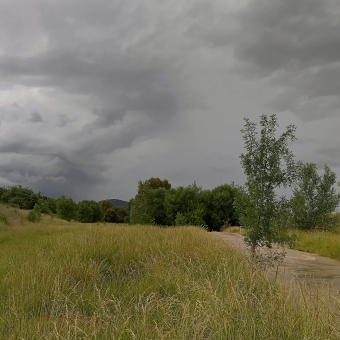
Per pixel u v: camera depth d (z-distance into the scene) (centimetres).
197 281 727
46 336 493
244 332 484
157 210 6669
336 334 457
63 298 691
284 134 1148
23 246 1532
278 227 1138
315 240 2080
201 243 1271
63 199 5538
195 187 6600
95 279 867
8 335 535
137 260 1093
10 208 4431
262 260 1026
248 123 1179
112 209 10500
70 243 1338
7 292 759
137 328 507
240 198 1172
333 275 1173
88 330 523
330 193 2800
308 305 534
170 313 558
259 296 621
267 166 1150
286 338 482
